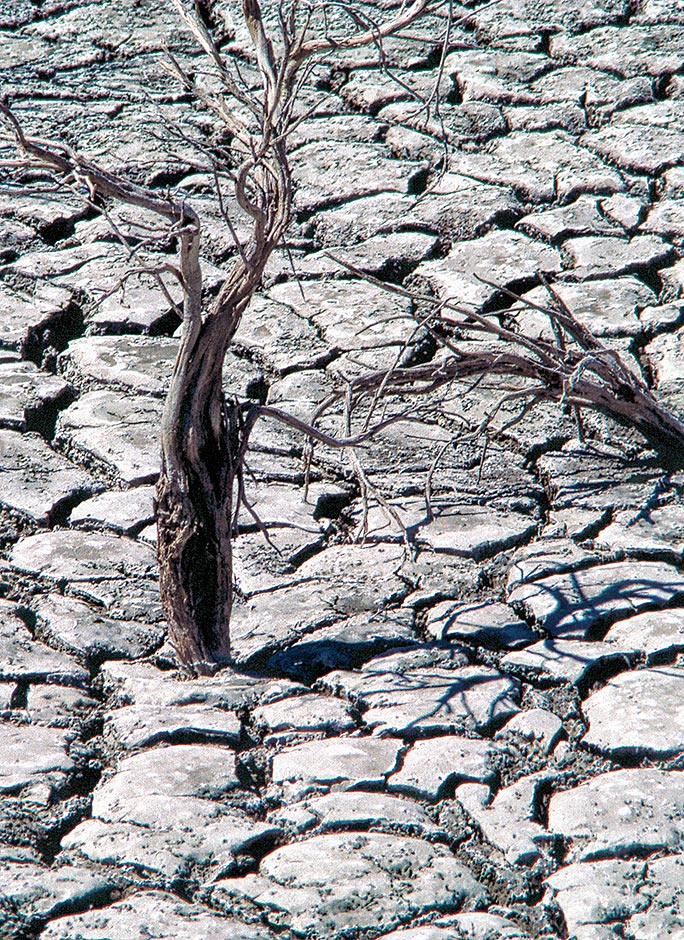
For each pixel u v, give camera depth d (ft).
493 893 29.60
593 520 45.32
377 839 31.04
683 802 32.14
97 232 65.57
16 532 45.32
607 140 73.00
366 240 65.00
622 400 46.65
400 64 82.79
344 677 37.50
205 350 35.86
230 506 37.27
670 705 35.68
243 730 35.22
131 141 74.43
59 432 51.13
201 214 66.74
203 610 37.60
